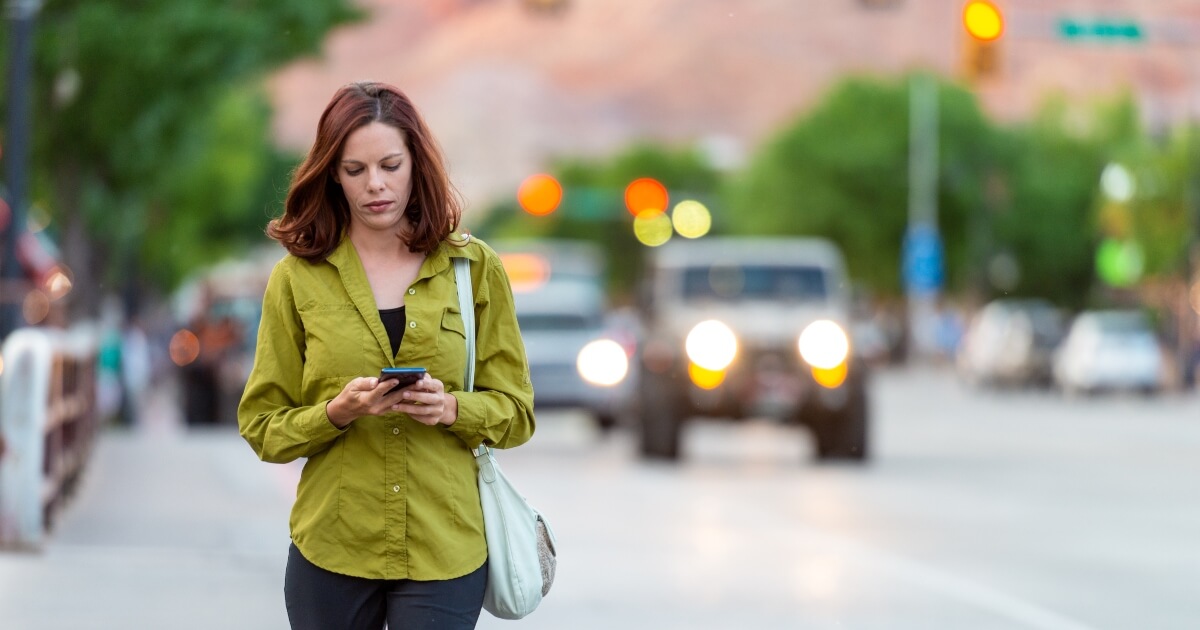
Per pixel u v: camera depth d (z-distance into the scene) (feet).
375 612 33.45
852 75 602.03
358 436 32.94
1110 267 424.05
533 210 312.09
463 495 33.40
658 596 74.74
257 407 33.50
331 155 32.99
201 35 173.47
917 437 195.83
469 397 33.04
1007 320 364.99
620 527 102.37
